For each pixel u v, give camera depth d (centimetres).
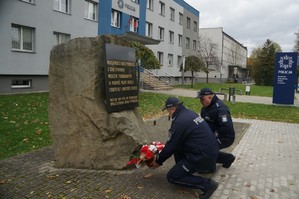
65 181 472
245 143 787
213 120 531
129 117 560
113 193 432
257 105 1777
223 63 7112
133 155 523
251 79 8219
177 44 4222
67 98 535
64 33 2078
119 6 2788
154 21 3538
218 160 558
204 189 419
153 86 2716
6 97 1423
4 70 1655
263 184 498
